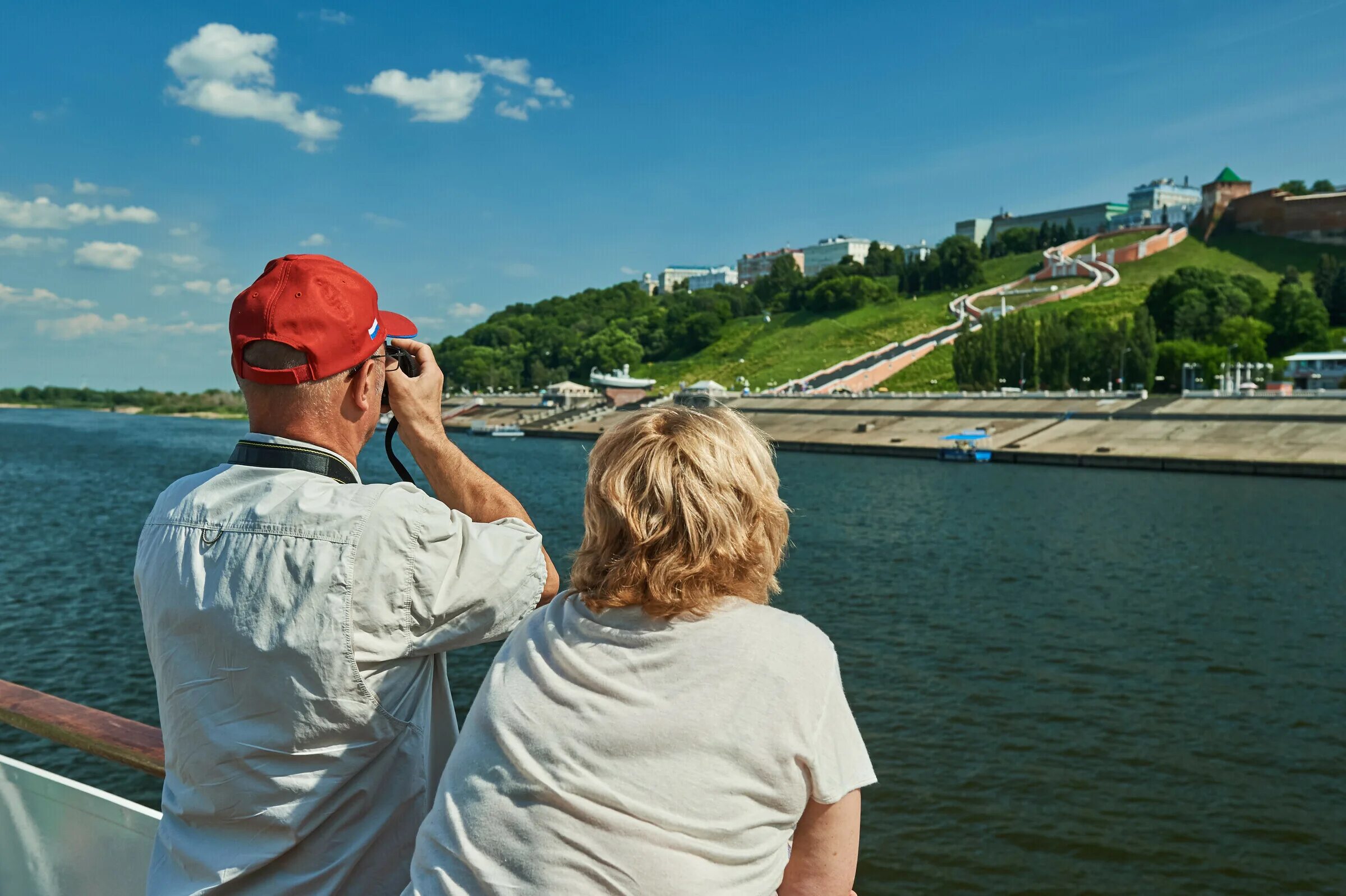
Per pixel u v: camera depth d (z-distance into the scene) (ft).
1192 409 266.16
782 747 5.32
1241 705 60.59
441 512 6.19
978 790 47.98
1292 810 45.85
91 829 9.03
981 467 245.65
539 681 5.75
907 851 42.29
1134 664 69.46
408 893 5.54
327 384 6.42
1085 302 504.84
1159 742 54.29
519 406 526.16
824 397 368.89
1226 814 45.50
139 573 6.55
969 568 106.73
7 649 75.41
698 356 615.16
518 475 236.63
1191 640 76.38
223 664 5.91
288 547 5.92
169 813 6.42
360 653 5.81
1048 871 40.65
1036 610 86.69
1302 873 40.34
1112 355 346.13
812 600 90.79
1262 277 503.20
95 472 244.63
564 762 5.37
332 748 5.89
